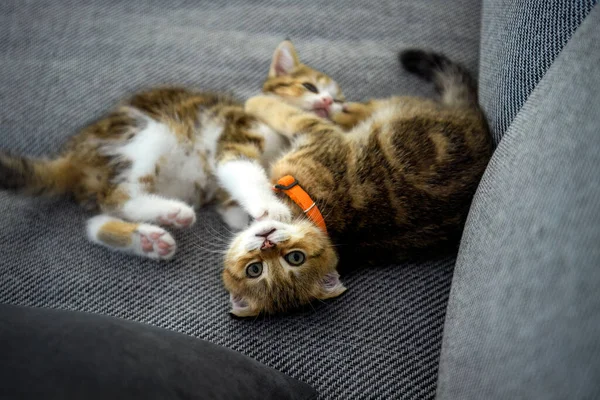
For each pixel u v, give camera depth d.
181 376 0.34
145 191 0.52
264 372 0.39
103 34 0.57
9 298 0.46
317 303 0.46
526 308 0.32
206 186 0.54
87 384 0.32
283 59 0.56
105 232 0.48
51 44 0.57
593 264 0.31
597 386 0.29
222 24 0.58
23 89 0.55
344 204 0.49
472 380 0.34
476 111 0.50
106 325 0.36
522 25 0.44
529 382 0.31
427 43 0.56
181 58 0.56
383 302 0.46
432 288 0.46
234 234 0.51
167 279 0.48
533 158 0.36
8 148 0.53
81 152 0.51
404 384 0.42
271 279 0.48
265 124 0.54
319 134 0.52
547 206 0.34
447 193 0.48
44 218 0.50
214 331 0.45
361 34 0.57
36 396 0.32
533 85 0.42
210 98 0.54
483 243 0.37
